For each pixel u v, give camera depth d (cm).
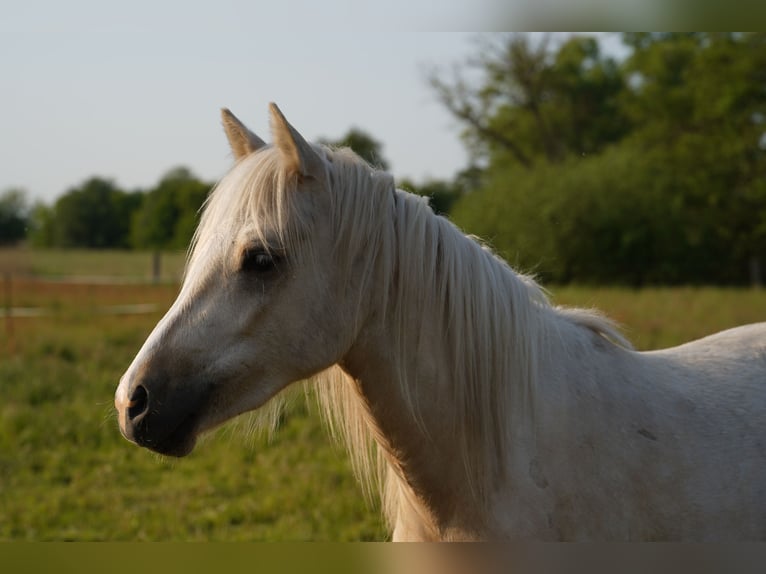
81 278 1891
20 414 623
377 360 204
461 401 203
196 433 188
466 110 2880
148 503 477
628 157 2391
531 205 2203
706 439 209
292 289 191
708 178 2622
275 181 192
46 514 458
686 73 2889
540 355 207
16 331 925
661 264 2264
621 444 201
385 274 200
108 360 792
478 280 205
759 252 2472
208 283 190
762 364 237
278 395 226
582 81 3011
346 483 496
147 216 3731
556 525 196
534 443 199
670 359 236
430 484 206
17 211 4456
